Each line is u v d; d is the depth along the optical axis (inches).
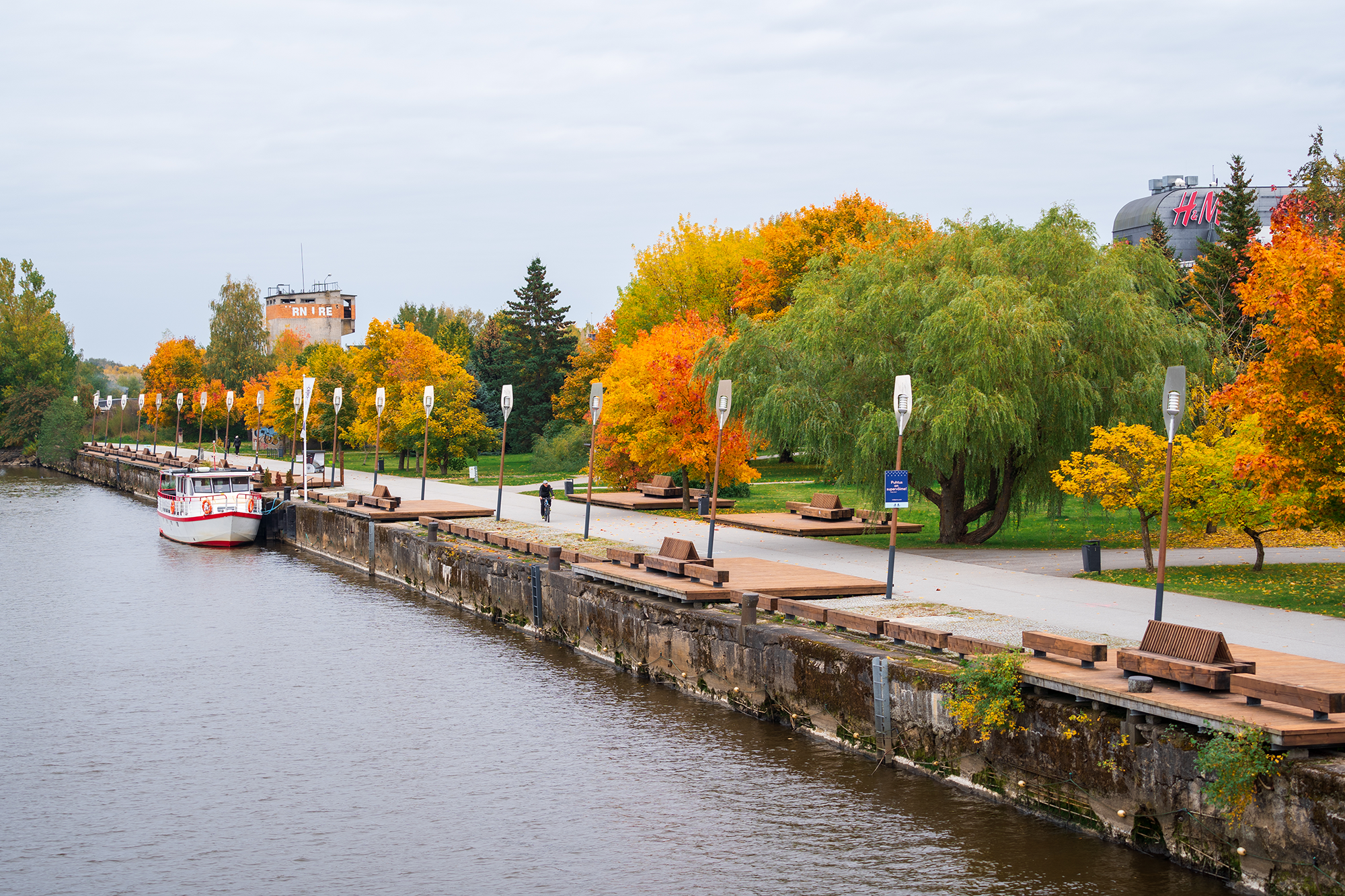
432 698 976.9
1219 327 1994.3
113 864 624.4
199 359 5118.1
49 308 5418.3
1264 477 917.8
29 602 1523.1
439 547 1536.7
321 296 7268.7
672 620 986.7
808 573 1066.7
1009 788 650.8
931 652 758.5
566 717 905.5
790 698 832.9
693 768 760.3
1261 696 532.7
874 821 646.5
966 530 1444.4
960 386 1262.3
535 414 3816.4
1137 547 1322.6
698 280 3284.9
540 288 3850.9
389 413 3090.6
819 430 1376.7
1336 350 855.1
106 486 3991.1
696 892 572.7
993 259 1358.3
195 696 993.5
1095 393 1285.7
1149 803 564.7
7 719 919.0
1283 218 1445.6
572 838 649.0
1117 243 1435.8
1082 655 637.3
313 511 2132.1
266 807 710.5
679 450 1854.1
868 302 1380.4
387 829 669.3
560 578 1208.8
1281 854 500.1
